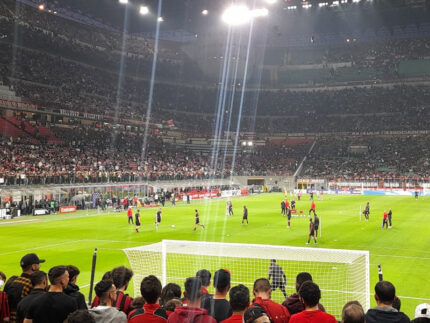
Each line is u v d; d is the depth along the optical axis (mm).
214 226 35625
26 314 5973
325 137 104188
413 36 108125
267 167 94688
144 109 95000
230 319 5426
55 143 67188
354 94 109438
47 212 47375
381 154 94000
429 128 95562
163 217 43344
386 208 51094
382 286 5781
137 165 73188
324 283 14750
